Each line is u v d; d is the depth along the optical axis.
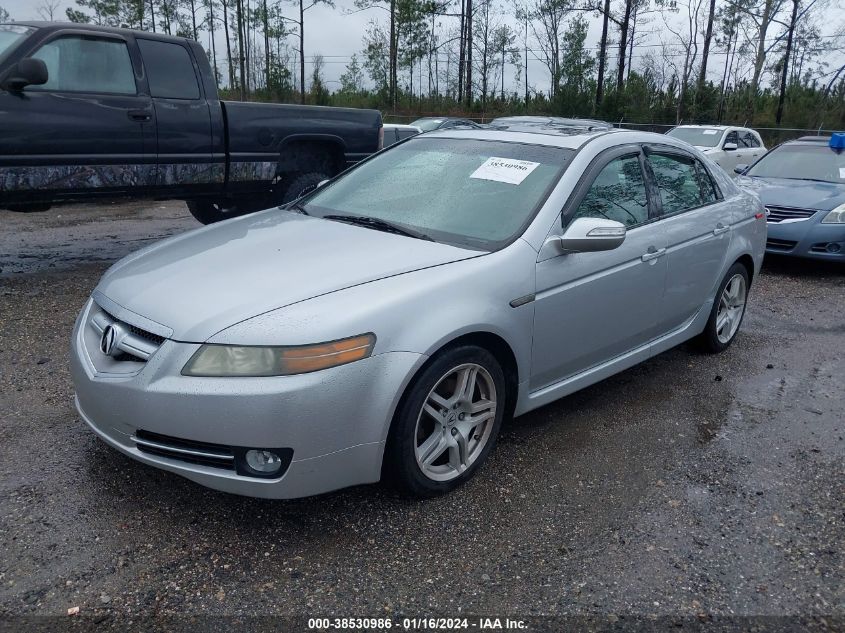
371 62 43.50
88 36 6.30
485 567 2.84
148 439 2.91
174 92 6.84
